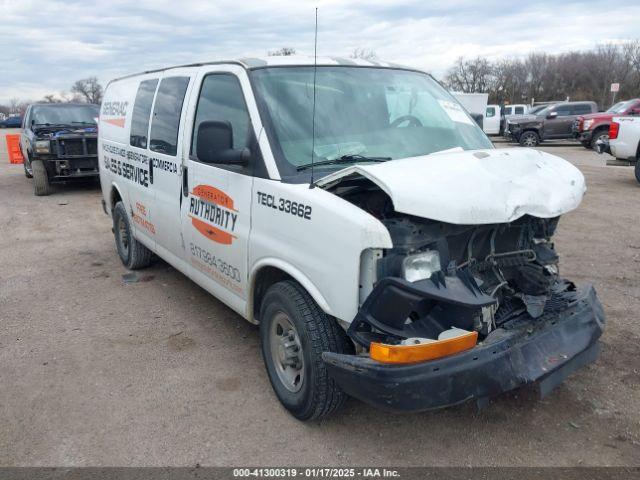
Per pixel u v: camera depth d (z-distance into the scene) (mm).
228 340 4668
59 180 12617
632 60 62969
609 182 12633
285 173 3391
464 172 2988
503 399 3656
